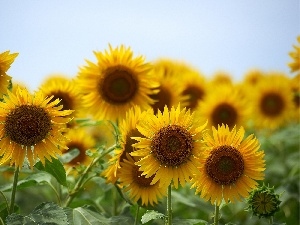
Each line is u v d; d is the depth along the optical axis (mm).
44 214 2381
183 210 3586
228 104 3824
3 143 2410
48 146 2428
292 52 3594
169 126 2352
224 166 2373
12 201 2465
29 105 2428
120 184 2596
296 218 3494
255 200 2463
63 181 2656
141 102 3113
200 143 2342
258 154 2393
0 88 2482
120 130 2584
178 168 2334
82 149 3205
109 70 3098
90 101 3102
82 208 2635
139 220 2752
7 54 2465
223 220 3156
